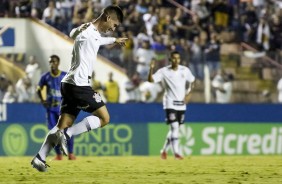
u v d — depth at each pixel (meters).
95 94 18.91
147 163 27.72
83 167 24.59
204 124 37.75
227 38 45.28
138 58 36.97
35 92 35.41
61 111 19.09
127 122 36.53
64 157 33.00
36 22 37.38
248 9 47.06
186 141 37.44
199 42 44.53
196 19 45.59
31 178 19.11
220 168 24.25
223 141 38.12
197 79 37.66
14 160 30.06
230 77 38.16
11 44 36.44
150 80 31.41
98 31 18.81
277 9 48.00
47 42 37.59
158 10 45.22
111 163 27.58
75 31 18.72
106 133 36.19
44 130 35.44
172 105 31.67
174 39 43.97
